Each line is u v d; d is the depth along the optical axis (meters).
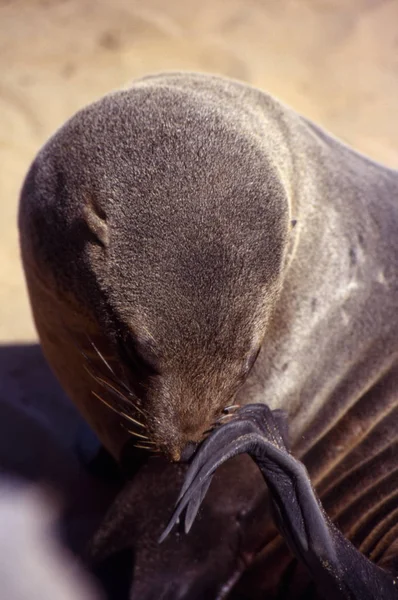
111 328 11.61
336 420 13.75
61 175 12.44
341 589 11.20
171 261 10.87
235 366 11.36
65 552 14.91
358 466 13.34
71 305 12.64
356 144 26.80
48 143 13.38
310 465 13.65
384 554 12.39
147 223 11.09
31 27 31.61
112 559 13.85
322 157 14.19
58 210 12.33
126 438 14.09
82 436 17.11
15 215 22.88
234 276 10.94
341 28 33.41
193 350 10.98
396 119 28.45
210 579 13.44
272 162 12.18
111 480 16.33
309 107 28.48
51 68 29.14
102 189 11.61
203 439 11.48
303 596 13.30
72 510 15.79
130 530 13.73
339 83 30.12
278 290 12.01
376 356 13.76
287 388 13.57
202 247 10.84
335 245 13.66
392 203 14.48
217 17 33.38
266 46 31.80
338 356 13.76
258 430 11.46
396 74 31.08
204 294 10.80
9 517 15.59
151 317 11.00
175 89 13.06
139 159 11.61
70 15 32.59
